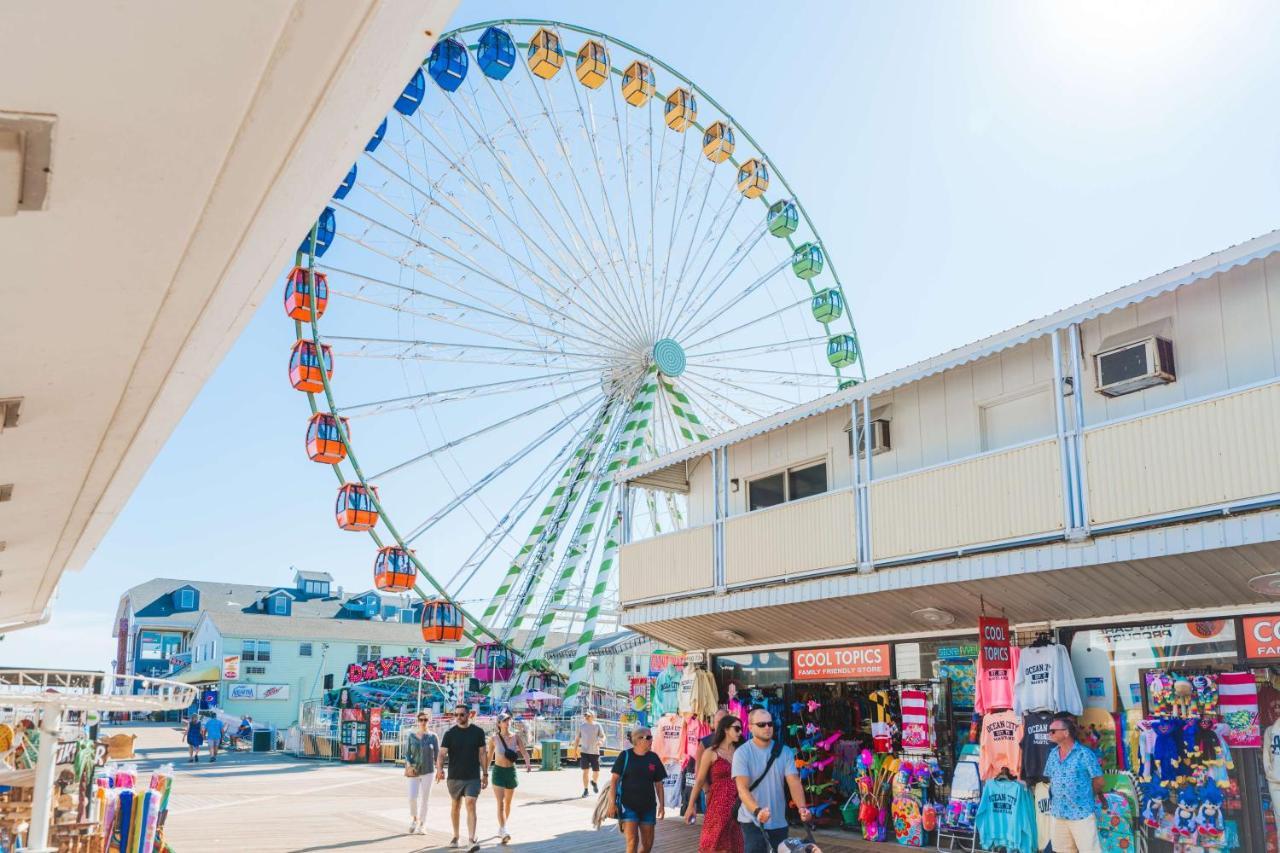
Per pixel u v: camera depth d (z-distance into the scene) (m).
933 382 12.17
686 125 25.16
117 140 2.04
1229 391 8.27
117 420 3.83
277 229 2.53
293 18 1.82
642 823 8.69
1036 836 10.01
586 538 25.23
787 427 14.21
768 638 13.95
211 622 50.34
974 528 10.10
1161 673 9.73
